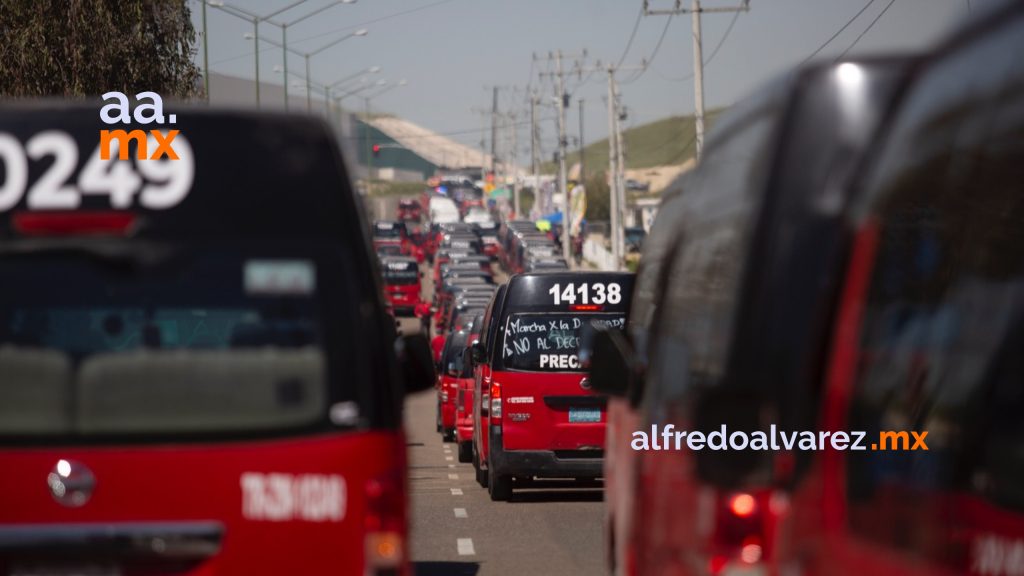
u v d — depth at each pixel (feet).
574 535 104.01
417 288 564.71
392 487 39.22
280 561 38.68
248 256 39.86
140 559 38.65
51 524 38.65
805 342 26.53
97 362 39.29
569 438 122.11
